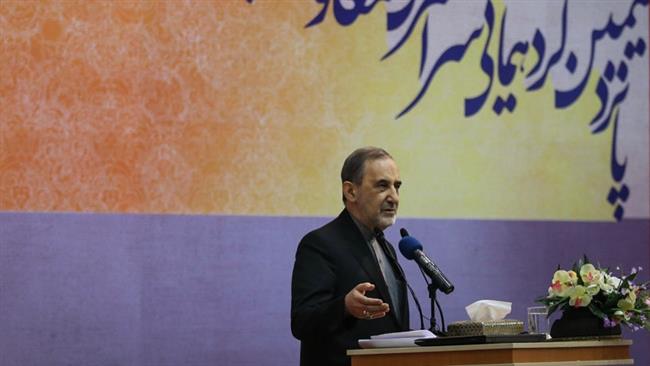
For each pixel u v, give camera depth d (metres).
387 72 15.89
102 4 14.36
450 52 16.36
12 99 13.79
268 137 15.05
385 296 10.92
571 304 9.73
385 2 16.03
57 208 13.81
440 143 16.09
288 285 14.88
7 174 13.65
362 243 11.12
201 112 14.72
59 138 13.95
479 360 8.65
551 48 17.00
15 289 13.48
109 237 14.01
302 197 15.15
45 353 13.50
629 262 17.05
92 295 13.81
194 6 14.85
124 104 14.30
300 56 15.39
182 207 14.45
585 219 16.86
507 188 16.42
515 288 16.25
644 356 16.62
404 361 8.84
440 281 10.09
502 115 16.55
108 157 14.14
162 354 14.09
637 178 17.28
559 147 16.84
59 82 14.03
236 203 14.76
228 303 14.52
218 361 14.37
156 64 14.55
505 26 16.77
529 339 8.88
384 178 11.23
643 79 17.48
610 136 17.19
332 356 10.55
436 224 15.91
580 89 17.08
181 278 14.30
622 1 17.52
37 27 14.01
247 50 15.08
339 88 15.57
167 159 14.45
